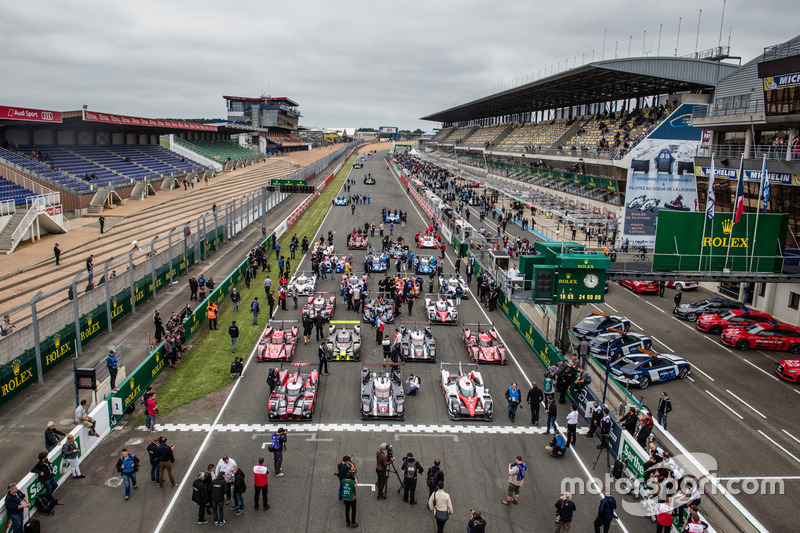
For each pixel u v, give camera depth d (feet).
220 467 52.24
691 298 138.92
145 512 51.31
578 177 239.50
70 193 171.94
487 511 52.90
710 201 92.48
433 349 89.51
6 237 128.36
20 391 72.54
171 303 112.16
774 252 93.97
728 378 90.22
